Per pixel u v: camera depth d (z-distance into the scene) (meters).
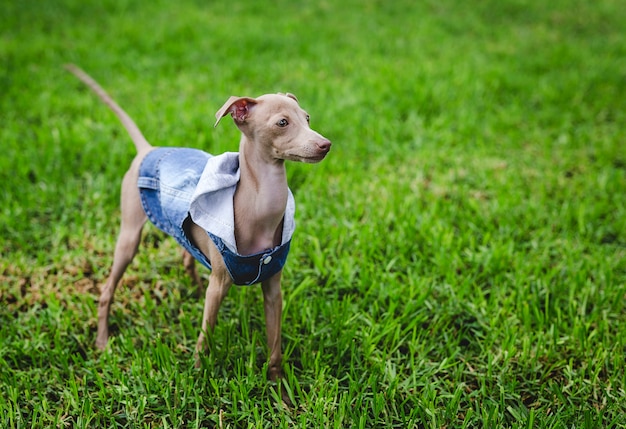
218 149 5.44
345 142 5.95
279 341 3.18
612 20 11.05
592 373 3.28
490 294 4.02
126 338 3.45
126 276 4.07
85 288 3.98
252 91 7.10
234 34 9.08
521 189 5.29
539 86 7.56
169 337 3.56
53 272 4.17
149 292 3.99
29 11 9.76
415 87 7.16
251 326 3.63
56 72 7.41
